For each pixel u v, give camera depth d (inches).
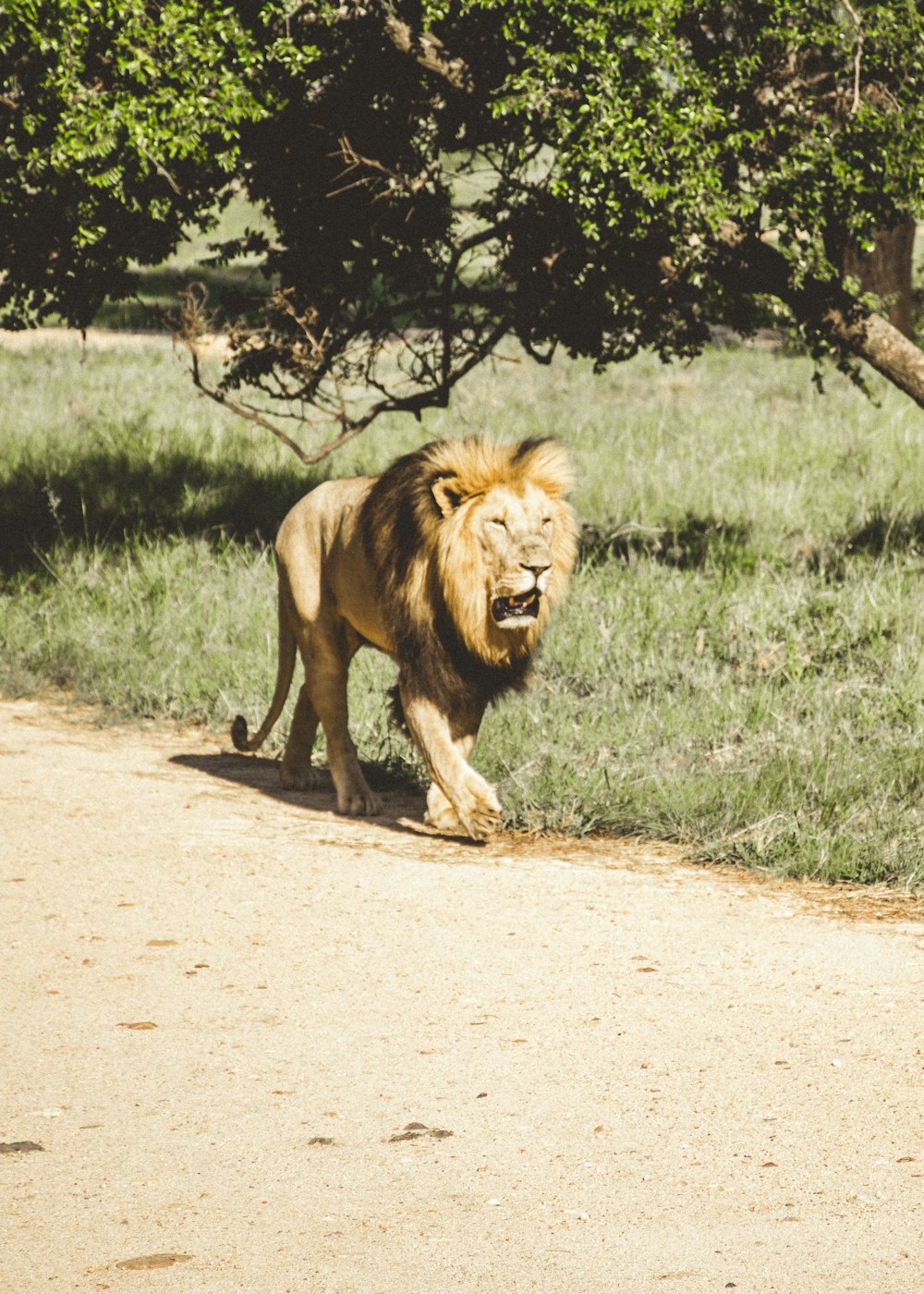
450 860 410.0
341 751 465.1
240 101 579.8
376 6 599.8
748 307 730.2
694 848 418.3
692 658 582.2
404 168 669.9
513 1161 233.1
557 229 645.9
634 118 570.6
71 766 503.8
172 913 357.7
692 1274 199.5
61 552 779.4
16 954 328.8
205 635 647.1
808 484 911.7
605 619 631.8
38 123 581.3
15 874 385.7
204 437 1071.6
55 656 642.2
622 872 401.1
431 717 413.7
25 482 937.5
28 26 554.9
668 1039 283.4
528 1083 262.8
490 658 403.5
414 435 1085.1
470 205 680.4
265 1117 248.2
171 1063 270.8
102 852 406.9
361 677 586.9
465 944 337.7
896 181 601.0
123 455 996.6
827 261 633.0
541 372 1423.5
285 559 473.7
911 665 556.4
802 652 581.3
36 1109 251.0
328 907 363.9
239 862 400.5
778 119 617.6
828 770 449.7
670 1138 241.6
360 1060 272.7
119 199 610.2
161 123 575.2
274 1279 197.6
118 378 1354.6
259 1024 289.9
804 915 362.6
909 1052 277.0
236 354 732.7
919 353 673.6
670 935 345.4
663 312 719.1
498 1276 198.5
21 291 711.7
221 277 1806.1
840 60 637.9
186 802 463.8
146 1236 209.3
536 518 389.1
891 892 382.3
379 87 642.8
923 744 475.2
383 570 417.7
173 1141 239.6
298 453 715.4
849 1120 248.2
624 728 506.3
